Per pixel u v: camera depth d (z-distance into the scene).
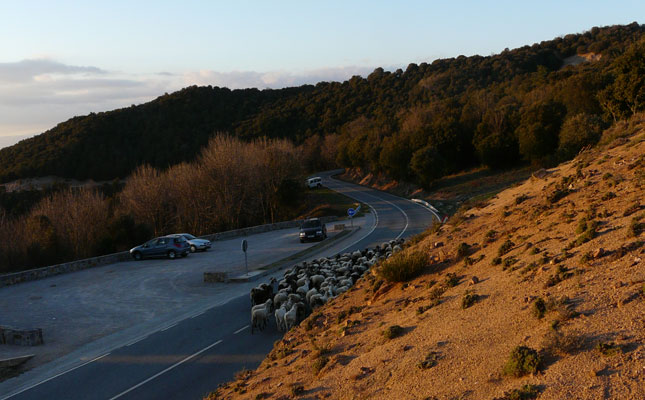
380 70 197.50
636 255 8.04
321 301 15.78
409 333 9.23
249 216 69.00
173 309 21.78
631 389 5.27
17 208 77.88
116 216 49.78
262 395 9.24
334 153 131.00
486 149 69.62
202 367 13.45
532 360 6.29
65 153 123.12
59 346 17.33
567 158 51.06
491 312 8.54
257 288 18.55
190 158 128.00
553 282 8.43
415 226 44.66
